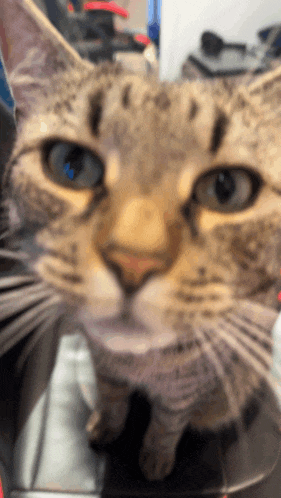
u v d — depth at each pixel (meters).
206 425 0.17
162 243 0.12
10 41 0.14
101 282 0.12
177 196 0.13
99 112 0.13
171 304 0.12
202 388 0.16
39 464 0.16
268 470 0.16
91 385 0.17
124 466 0.16
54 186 0.13
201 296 0.13
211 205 0.13
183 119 0.13
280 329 0.15
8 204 0.15
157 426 0.16
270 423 0.16
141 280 0.12
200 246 0.12
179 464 0.16
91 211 0.13
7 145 0.16
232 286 0.13
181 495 0.16
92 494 0.16
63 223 0.13
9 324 0.15
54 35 0.14
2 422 0.16
